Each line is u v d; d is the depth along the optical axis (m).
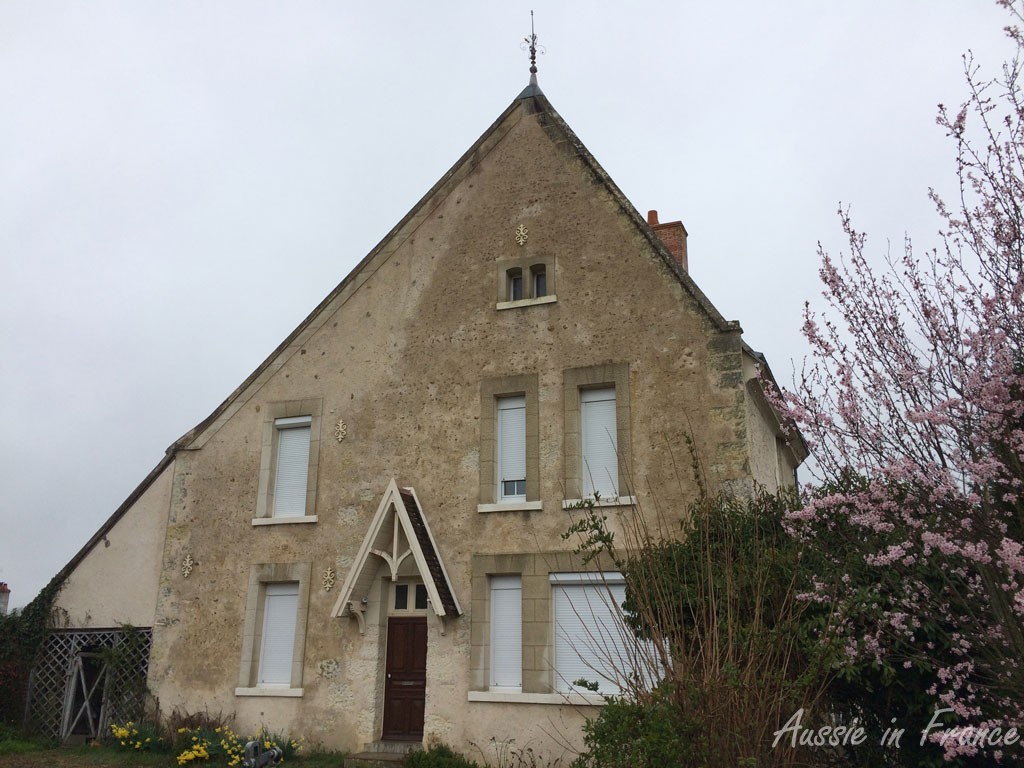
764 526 10.45
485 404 13.50
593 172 13.99
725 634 8.28
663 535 11.77
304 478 14.70
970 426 7.43
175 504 15.23
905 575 8.44
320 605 13.67
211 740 12.99
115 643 14.95
